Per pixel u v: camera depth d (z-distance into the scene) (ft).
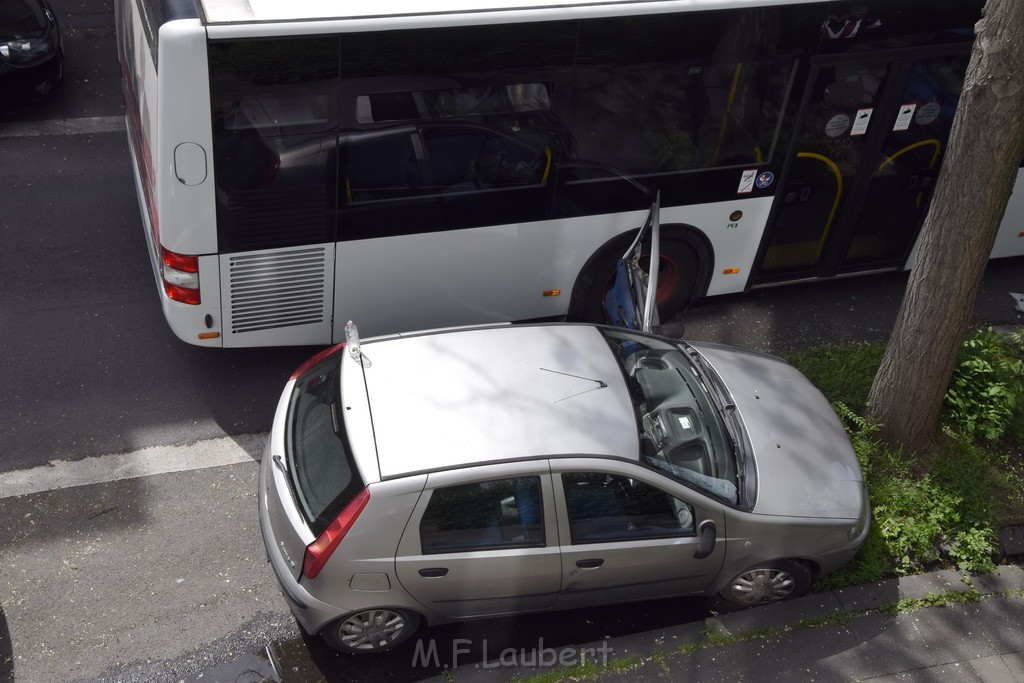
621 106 23.65
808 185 27.07
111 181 30.99
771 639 19.54
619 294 23.63
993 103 18.90
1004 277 31.86
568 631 19.69
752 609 20.07
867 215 28.48
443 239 23.93
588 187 24.57
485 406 18.06
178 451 22.80
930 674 19.29
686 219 26.23
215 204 21.38
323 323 24.38
